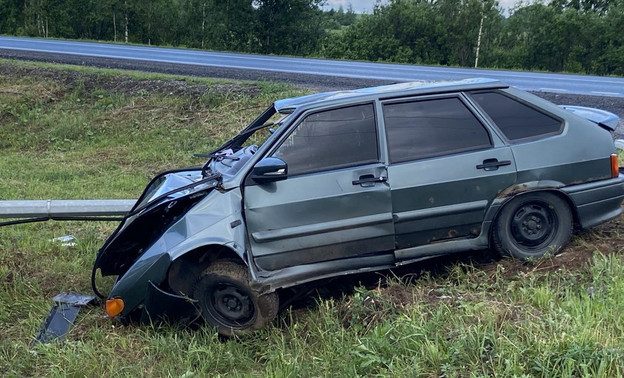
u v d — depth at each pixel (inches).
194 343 179.3
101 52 876.6
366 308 178.7
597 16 1184.2
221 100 546.6
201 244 182.1
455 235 197.6
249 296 184.7
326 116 196.1
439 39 1242.6
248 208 186.7
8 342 193.9
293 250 188.1
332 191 188.7
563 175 198.7
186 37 1494.8
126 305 192.7
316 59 892.6
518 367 133.6
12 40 1071.0
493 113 201.8
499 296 179.2
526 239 200.7
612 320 153.6
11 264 256.8
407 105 198.8
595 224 205.0
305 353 169.8
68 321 207.5
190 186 197.3
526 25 1240.2
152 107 560.7
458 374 139.0
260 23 1307.8
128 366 172.6
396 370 143.6
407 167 191.8
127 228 199.9
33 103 604.4
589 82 625.3
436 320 162.2
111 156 493.4
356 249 191.6
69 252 274.7
